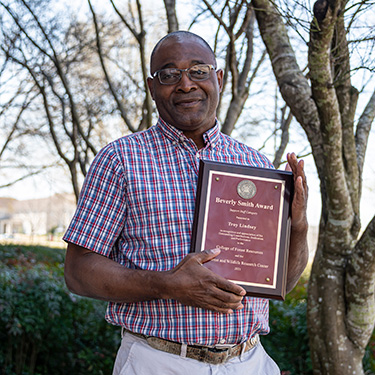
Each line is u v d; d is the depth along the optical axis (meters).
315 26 2.95
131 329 2.10
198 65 2.20
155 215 2.08
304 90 3.76
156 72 2.22
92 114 7.81
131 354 2.10
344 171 3.63
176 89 2.19
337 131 3.36
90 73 7.86
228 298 1.87
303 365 5.40
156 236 2.07
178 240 2.07
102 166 2.13
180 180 2.14
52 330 6.14
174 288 1.89
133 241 2.12
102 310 6.54
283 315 5.70
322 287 3.74
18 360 6.12
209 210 2.04
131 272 1.99
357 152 3.95
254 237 2.04
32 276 6.34
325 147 3.44
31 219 32.06
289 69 3.83
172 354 2.06
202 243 2.02
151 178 2.12
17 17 6.57
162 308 2.06
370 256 3.50
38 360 6.33
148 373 2.06
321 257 3.77
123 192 2.11
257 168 2.09
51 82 6.70
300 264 2.24
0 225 38.69
